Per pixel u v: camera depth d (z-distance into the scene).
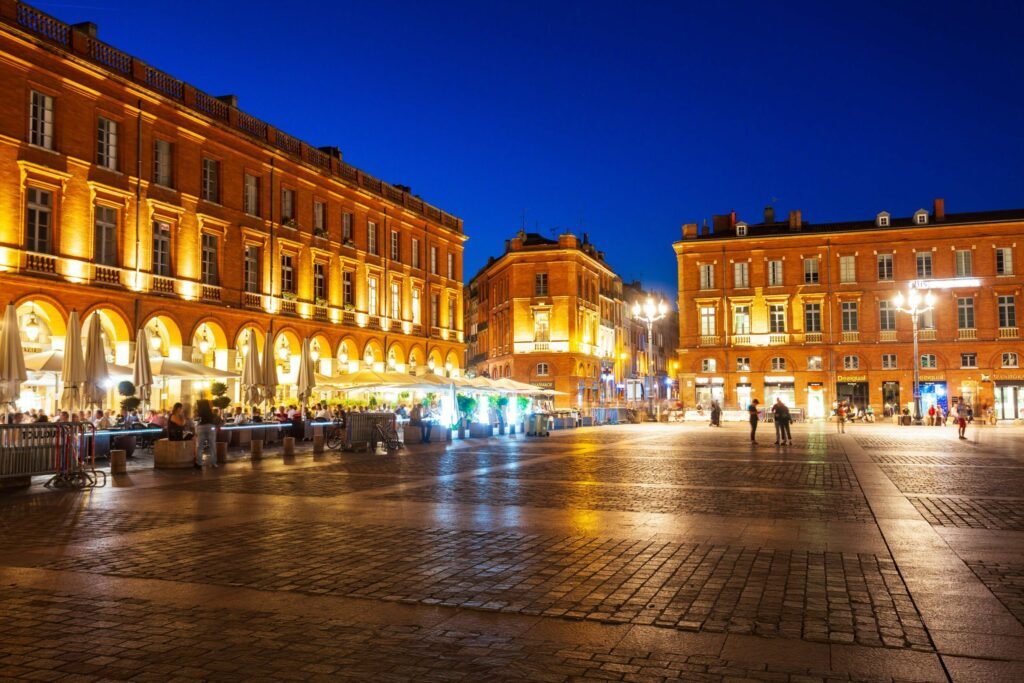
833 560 9.60
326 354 46.97
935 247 68.44
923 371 68.31
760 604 7.62
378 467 22.78
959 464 23.22
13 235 29.41
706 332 73.50
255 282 42.19
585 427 56.69
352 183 49.88
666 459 25.58
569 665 5.99
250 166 41.78
